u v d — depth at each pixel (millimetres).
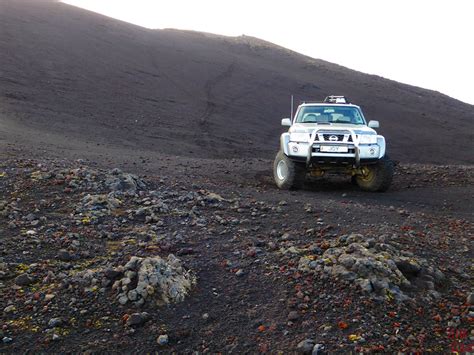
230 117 31547
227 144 24031
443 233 5516
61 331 3326
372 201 7922
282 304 3664
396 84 59594
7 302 3615
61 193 6078
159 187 7105
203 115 30297
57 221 5211
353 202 7637
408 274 4027
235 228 5398
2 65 27641
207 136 25000
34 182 6355
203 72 44000
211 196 6609
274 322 3463
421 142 35938
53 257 4367
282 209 6348
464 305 3668
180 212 5785
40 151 10586
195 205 6223
